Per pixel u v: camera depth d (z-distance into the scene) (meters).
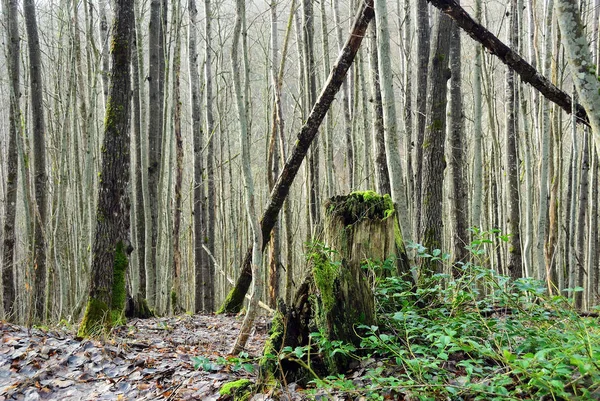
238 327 7.71
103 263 6.25
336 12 11.06
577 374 2.88
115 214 6.33
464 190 8.07
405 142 11.78
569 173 12.51
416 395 2.99
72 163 15.20
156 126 10.23
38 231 9.84
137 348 5.58
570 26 2.92
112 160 6.31
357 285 3.98
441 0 4.71
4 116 16.72
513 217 9.06
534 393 2.95
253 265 5.16
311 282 3.96
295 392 3.53
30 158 11.22
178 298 11.12
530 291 3.81
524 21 14.95
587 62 2.91
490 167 13.66
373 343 3.60
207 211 12.50
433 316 4.14
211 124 12.32
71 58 11.30
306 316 3.91
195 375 4.46
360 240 4.22
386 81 4.81
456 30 7.52
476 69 7.29
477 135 7.30
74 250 13.98
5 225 10.51
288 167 6.59
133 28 6.41
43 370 4.69
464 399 3.10
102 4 10.41
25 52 13.23
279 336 3.84
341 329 3.81
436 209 7.13
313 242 4.27
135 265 9.59
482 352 3.04
